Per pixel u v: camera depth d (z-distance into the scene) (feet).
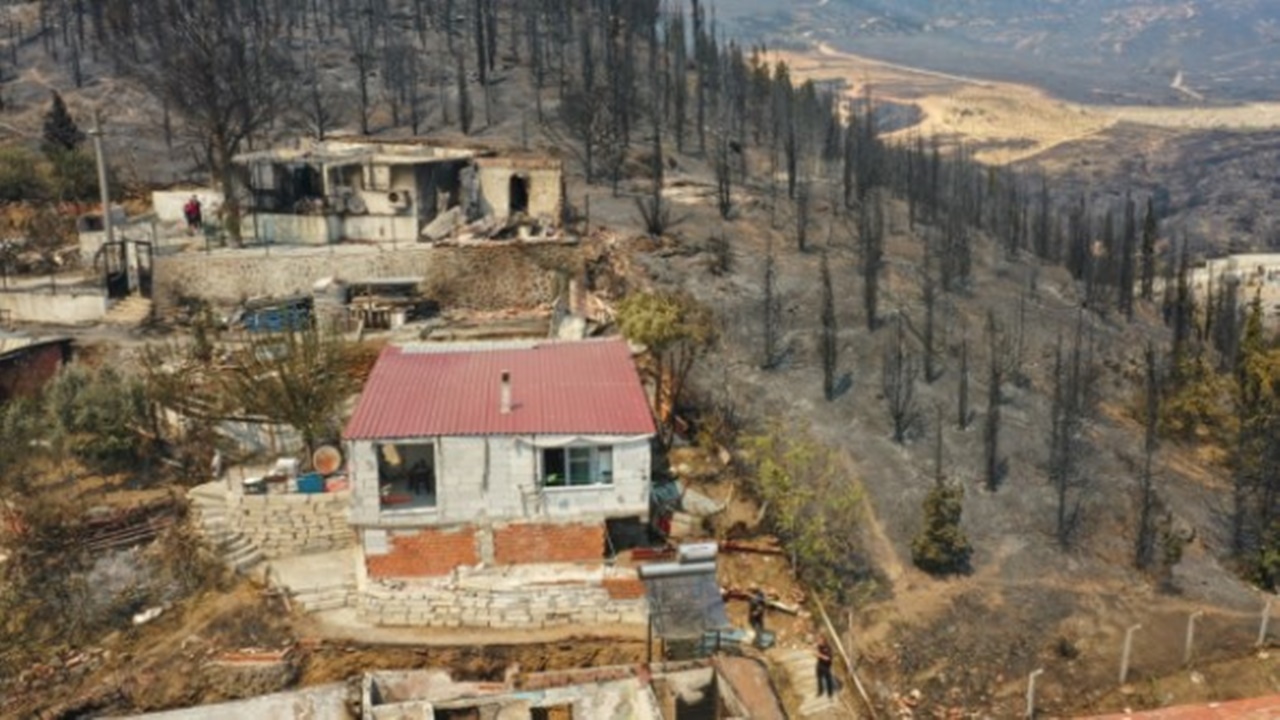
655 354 137.90
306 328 140.05
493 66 329.52
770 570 115.65
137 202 225.97
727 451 132.77
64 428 127.95
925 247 210.79
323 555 116.98
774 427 138.92
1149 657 116.26
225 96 231.09
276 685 99.76
